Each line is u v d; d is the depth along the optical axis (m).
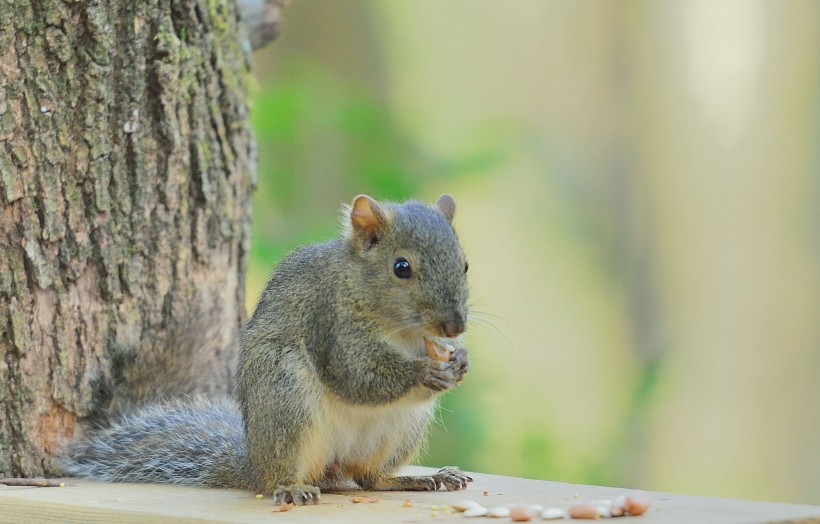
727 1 19.58
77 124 8.86
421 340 8.34
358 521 6.46
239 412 8.97
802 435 18.70
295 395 7.86
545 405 17.47
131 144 9.09
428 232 8.05
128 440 8.79
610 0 20.61
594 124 20.64
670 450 18.58
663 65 20.08
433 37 20.64
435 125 19.42
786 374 18.89
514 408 16.77
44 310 8.80
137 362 9.16
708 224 19.58
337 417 8.13
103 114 8.94
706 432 18.70
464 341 8.49
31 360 8.77
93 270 8.99
